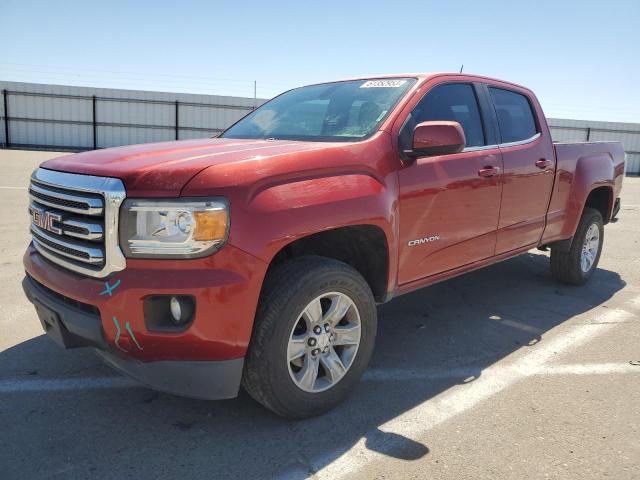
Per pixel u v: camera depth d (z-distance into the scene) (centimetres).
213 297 243
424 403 318
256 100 3438
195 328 244
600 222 570
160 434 281
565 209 507
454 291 548
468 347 407
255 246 251
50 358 366
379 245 321
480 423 296
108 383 334
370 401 319
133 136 3359
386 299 336
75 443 271
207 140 360
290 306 267
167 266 243
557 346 409
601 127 3269
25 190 1183
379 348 403
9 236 717
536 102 487
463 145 316
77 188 259
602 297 535
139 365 257
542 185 465
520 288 561
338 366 300
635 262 693
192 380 254
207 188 244
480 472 252
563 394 331
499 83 451
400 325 452
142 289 240
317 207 274
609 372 364
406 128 345
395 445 274
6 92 3155
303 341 284
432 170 350
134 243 244
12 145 3228
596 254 577
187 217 240
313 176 282
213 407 308
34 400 312
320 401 294
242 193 250
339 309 295
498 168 406
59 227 270
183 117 3388
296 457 263
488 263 428
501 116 439
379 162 317
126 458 260
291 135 371
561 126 3234
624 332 439
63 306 271
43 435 277
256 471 252
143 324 244
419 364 375
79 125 3278
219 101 3403
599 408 314
